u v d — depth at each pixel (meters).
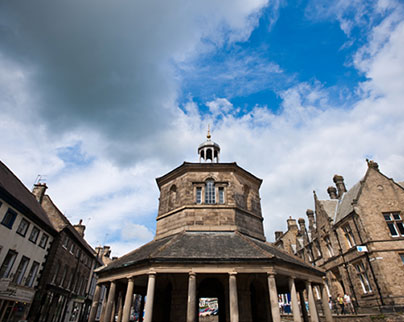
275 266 14.64
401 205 26.42
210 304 51.59
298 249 43.84
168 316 18.83
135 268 15.45
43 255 27.50
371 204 27.22
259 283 18.94
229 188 21.94
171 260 14.44
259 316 18.12
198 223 20.02
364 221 26.39
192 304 13.41
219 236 18.64
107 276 17.45
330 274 32.16
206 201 21.69
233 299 13.58
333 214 34.69
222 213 20.48
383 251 24.44
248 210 22.92
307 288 16.81
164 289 19.83
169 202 23.39
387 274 23.36
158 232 22.12
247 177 24.22
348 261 28.55
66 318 34.16
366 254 25.50
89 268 43.19
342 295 30.27
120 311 19.66
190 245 16.70
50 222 30.25
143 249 19.84
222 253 15.24
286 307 35.91
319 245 36.41
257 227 22.23
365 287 26.19
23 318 24.09
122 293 20.16
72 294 35.25
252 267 14.41
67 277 33.56
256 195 24.53
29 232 24.55
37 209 28.23
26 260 24.59
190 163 22.84
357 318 20.56
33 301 25.56
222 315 17.80
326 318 17.55
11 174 26.31
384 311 22.06
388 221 26.19
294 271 16.05
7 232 21.48
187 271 14.26
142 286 21.48
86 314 42.66
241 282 17.59
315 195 38.06
